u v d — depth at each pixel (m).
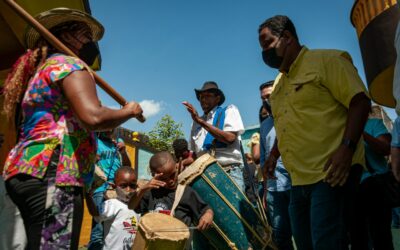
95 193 3.80
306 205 2.53
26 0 3.23
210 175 3.15
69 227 1.50
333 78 2.31
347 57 2.44
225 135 3.76
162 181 3.12
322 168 2.27
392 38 3.12
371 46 3.28
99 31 2.00
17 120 1.73
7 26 3.41
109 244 3.37
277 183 3.62
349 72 2.28
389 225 3.36
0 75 3.77
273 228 3.57
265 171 3.19
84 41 1.86
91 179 1.66
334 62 2.33
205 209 2.99
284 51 2.52
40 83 1.57
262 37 2.59
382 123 3.45
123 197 3.60
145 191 3.05
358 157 2.30
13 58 3.70
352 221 2.24
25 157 1.51
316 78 2.35
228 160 3.86
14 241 1.56
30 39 1.86
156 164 3.13
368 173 3.31
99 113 1.50
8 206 1.61
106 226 3.48
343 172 2.09
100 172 3.28
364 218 3.31
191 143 4.44
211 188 3.12
